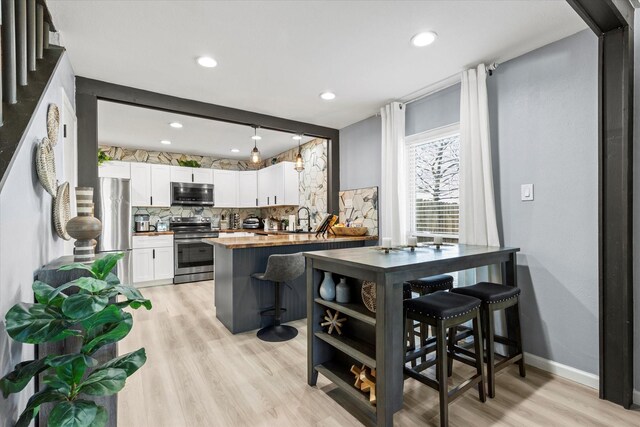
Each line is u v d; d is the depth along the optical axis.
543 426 1.65
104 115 3.75
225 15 1.92
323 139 4.72
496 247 2.37
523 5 1.85
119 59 2.44
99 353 1.33
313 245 3.48
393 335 1.56
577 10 1.69
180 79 2.79
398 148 3.30
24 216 1.24
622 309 1.83
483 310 1.97
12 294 1.10
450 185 3.01
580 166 2.10
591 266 2.05
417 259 1.77
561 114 2.18
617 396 1.84
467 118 2.62
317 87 2.99
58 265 1.49
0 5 1.06
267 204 6.00
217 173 6.12
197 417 1.73
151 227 5.73
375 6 1.85
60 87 2.10
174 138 4.88
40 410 1.33
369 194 3.87
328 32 2.11
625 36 1.81
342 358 2.07
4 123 1.08
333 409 1.80
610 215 1.88
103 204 4.02
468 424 1.66
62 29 2.04
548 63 2.25
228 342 2.76
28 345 1.27
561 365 2.18
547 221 2.25
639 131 1.85
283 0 1.79
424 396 1.95
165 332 2.98
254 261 3.09
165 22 1.99
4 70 1.18
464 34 2.14
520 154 2.39
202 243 5.45
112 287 1.08
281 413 1.77
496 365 1.98
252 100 3.30
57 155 1.97
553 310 2.22
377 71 2.66
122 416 1.74
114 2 1.79
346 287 1.99
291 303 3.34
